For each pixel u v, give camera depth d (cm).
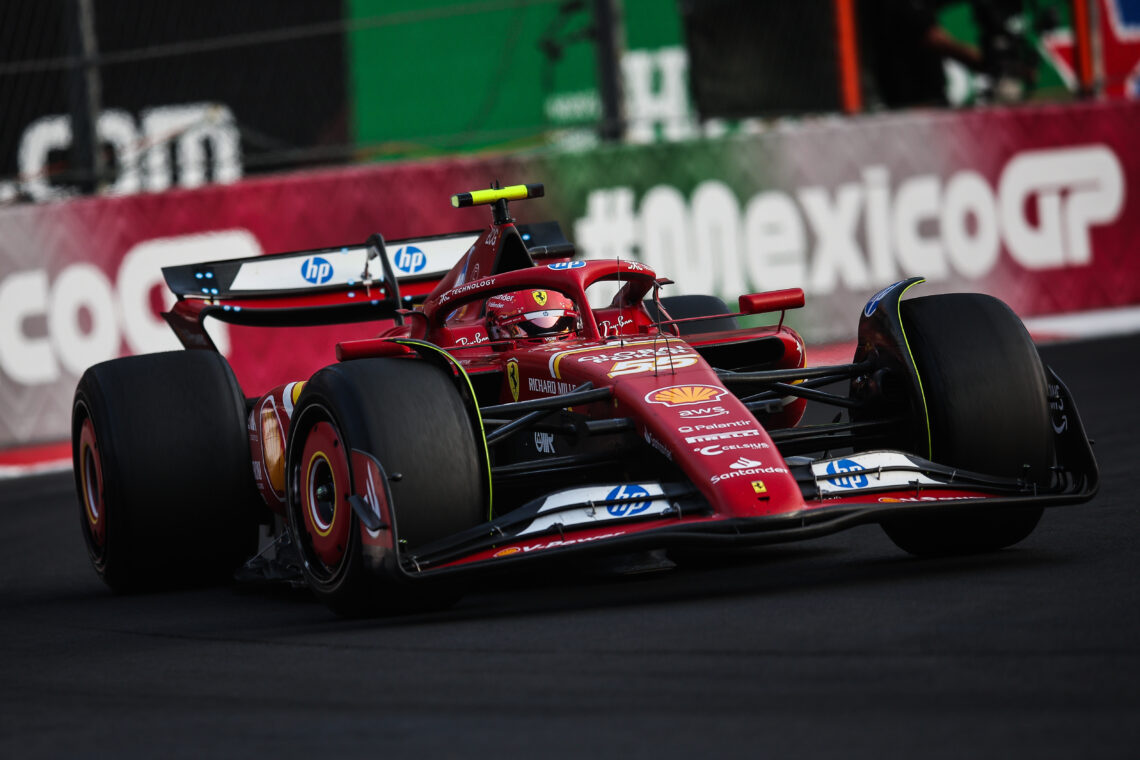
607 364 1791
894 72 5528
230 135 4859
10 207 4159
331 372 1716
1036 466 1794
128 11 4788
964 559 1808
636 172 4734
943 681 1218
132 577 2147
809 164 4859
